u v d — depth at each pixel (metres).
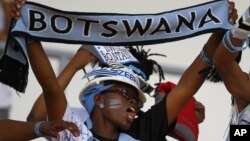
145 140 9.55
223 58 9.09
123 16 9.31
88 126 9.63
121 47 10.45
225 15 9.37
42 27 9.09
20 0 9.02
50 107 9.24
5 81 8.91
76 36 9.23
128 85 9.56
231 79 9.24
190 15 9.39
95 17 9.25
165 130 9.63
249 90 9.24
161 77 10.98
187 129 10.16
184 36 9.34
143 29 9.34
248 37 9.35
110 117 9.51
